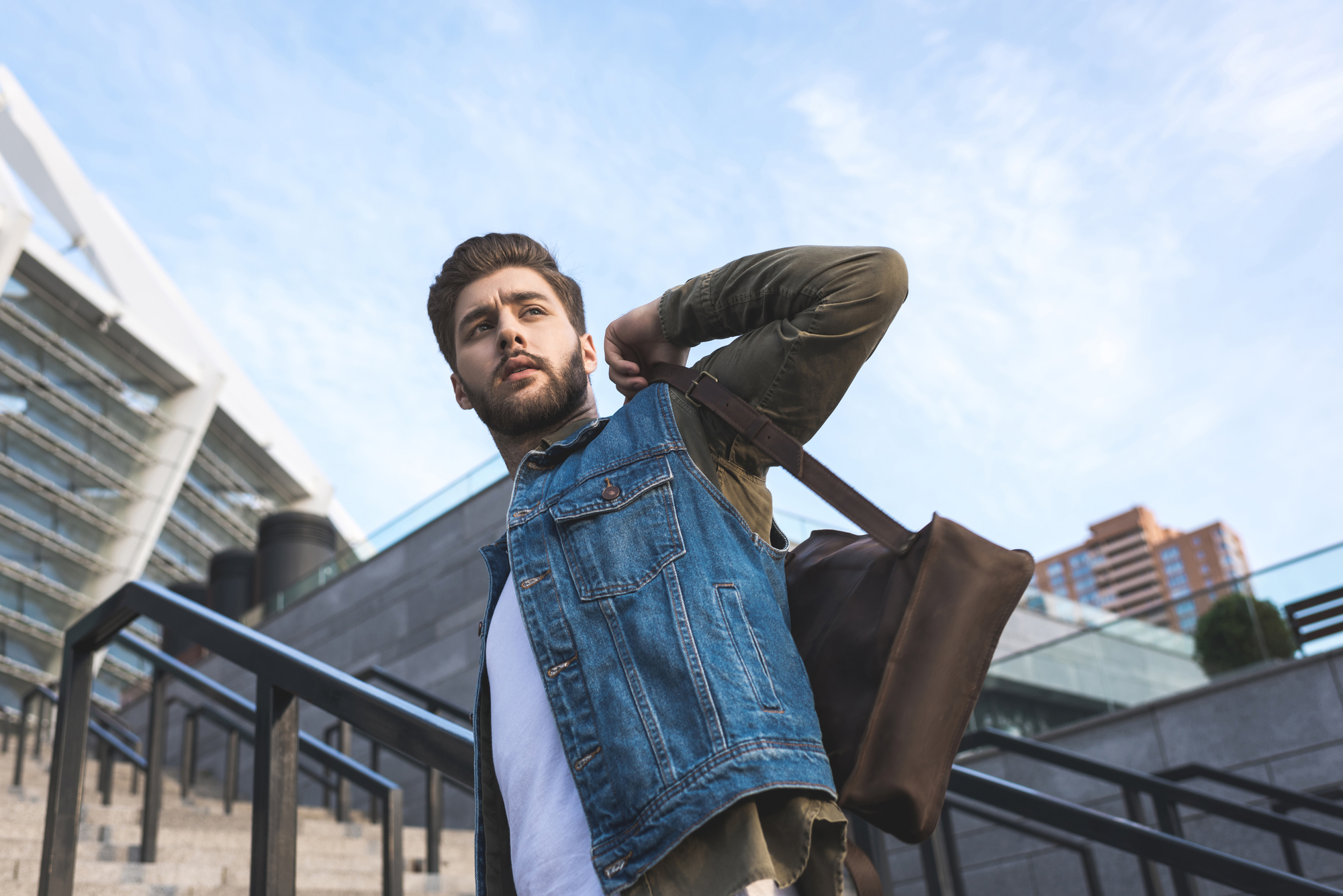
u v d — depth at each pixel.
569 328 1.56
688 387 1.33
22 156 37.94
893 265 1.29
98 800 5.98
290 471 41.75
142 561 31.27
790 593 1.30
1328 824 5.82
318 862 5.05
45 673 28.23
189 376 33.81
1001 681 7.96
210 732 14.41
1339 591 6.28
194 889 3.83
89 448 30.56
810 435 1.32
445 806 10.38
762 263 1.33
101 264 37.12
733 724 1.04
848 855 1.14
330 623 13.80
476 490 12.69
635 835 1.02
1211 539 83.25
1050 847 6.71
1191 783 6.46
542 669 1.17
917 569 1.15
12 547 28.23
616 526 1.22
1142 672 7.17
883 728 1.08
